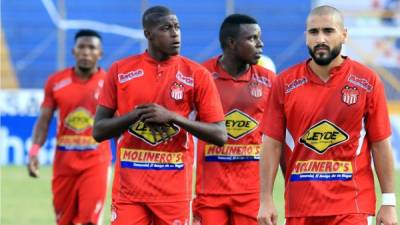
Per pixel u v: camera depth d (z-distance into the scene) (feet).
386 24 266.98
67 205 124.06
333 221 74.90
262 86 98.48
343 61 75.15
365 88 74.49
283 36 278.26
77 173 122.62
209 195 97.91
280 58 277.44
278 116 75.92
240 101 97.71
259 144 98.22
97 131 83.87
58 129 123.65
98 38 124.36
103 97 85.05
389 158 74.59
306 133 75.00
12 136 240.73
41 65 273.13
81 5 275.39
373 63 266.98
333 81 74.59
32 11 274.36
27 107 240.73
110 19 276.62
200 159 98.22
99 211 123.24
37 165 124.88
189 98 84.69
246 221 97.81
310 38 73.31
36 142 124.98
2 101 240.73
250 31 97.19
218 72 98.48
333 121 74.49
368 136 75.41
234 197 97.35
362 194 74.95
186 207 85.05
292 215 76.02
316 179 75.05
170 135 83.56
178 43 83.97
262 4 279.28
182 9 278.46
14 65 272.10
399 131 246.06
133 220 84.17
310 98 74.59
